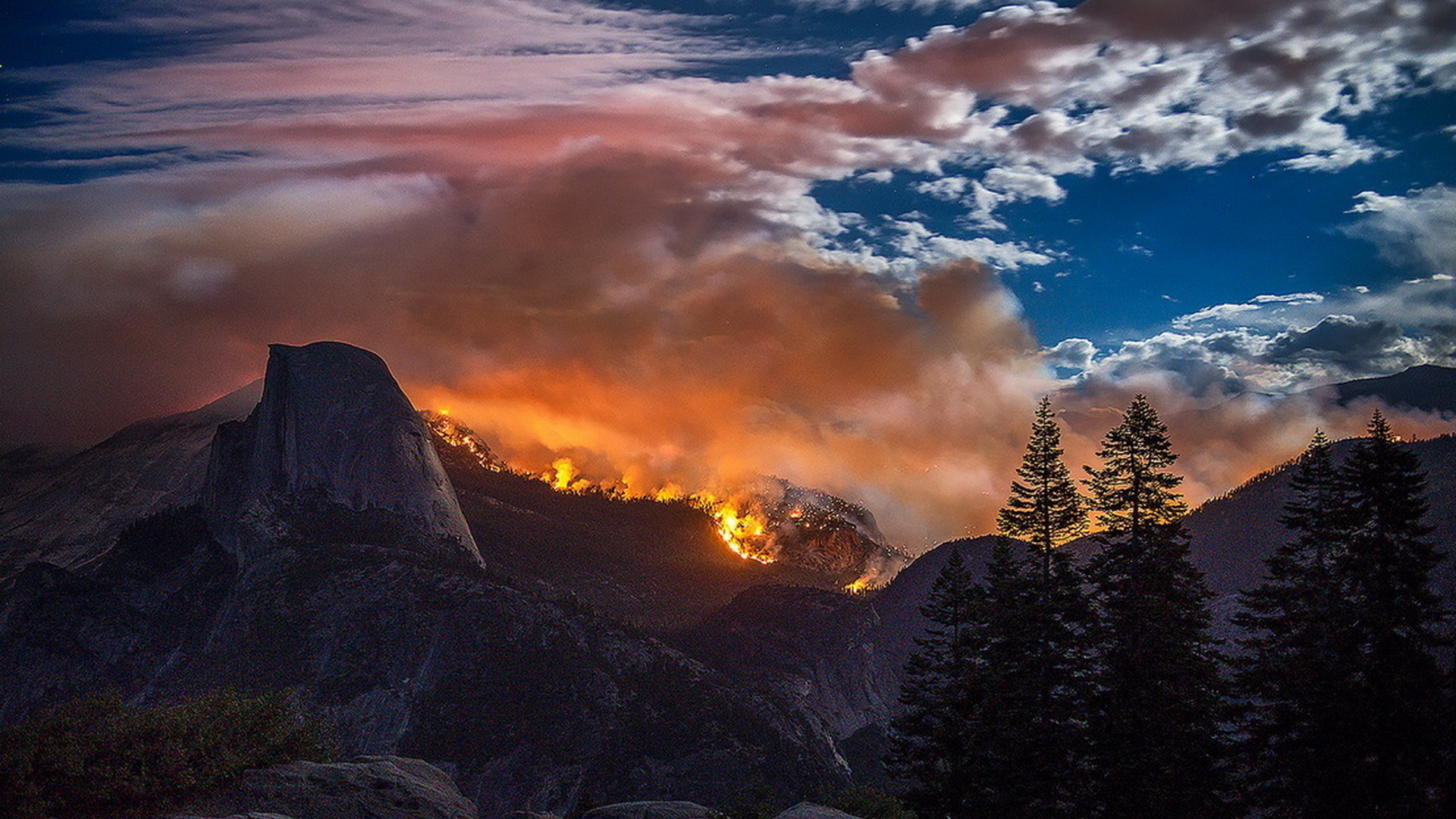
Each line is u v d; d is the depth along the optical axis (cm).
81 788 3406
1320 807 5028
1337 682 5038
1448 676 4931
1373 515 5144
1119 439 5628
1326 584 5303
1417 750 4838
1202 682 5503
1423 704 4900
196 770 3631
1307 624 5403
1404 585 5044
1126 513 5616
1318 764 5072
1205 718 5472
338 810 3612
